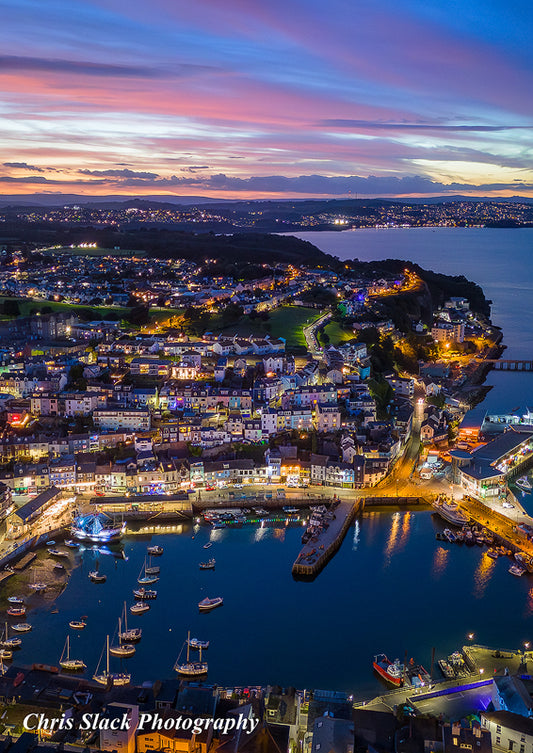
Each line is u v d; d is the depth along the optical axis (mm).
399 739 140250
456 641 188625
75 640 187125
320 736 136875
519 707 150125
